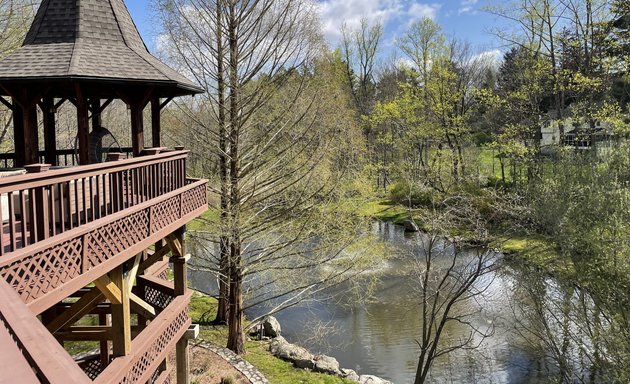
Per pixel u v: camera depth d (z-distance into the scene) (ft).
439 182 64.90
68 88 24.16
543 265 42.75
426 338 36.96
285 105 41.98
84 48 23.56
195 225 52.75
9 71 21.31
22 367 3.97
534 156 67.36
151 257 26.86
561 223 41.60
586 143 61.36
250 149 40.93
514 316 44.55
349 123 49.98
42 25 24.56
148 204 18.43
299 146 42.65
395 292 57.21
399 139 95.50
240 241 40.09
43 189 13.21
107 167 16.60
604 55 62.64
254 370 36.52
